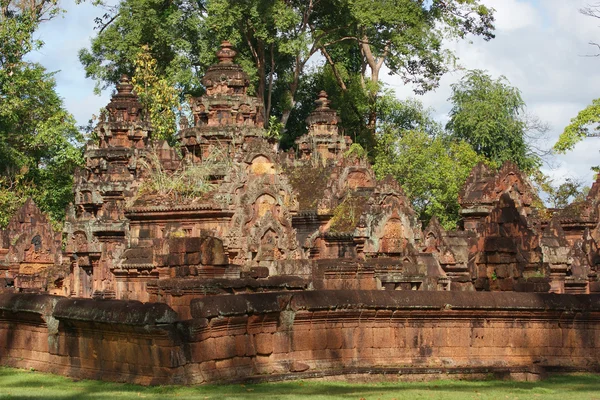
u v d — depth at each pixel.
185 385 19.56
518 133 75.69
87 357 21.38
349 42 74.62
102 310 20.62
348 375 21.50
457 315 23.36
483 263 27.97
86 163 54.56
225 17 65.00
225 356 20.50
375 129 78.56
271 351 21.23
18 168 63.50
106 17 73.88
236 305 20.48
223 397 18.11
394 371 21.88
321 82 79.88
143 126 55.00
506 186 47.34
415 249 38.66
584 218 48.59
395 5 70.06
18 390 19.34
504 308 23.66
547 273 31.50
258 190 40.41
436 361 23.05
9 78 61.44
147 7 68.38
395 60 71.75
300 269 35.84
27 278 47.00
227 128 46.84
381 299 22.55
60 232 56.22
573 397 19.12
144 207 40.12
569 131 63.69
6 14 65.06
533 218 46.09
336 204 47.47
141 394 18.58
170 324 19.78
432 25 73.06
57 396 18.36
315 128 62.72
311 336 21.88
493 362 23.52
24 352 23.14
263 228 39.88
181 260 25.58
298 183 50.16
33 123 66.19
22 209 50.50
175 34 68.62
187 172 41.31
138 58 67.19
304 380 21.00
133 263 38.81
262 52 70.50
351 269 35.41
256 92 72.12
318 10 72.31
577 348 24.52
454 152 68.88
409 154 66.56
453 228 64.12
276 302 21.23
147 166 45.53
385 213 39.25
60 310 21.72
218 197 39.53
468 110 75.50
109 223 47.31
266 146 42.09
